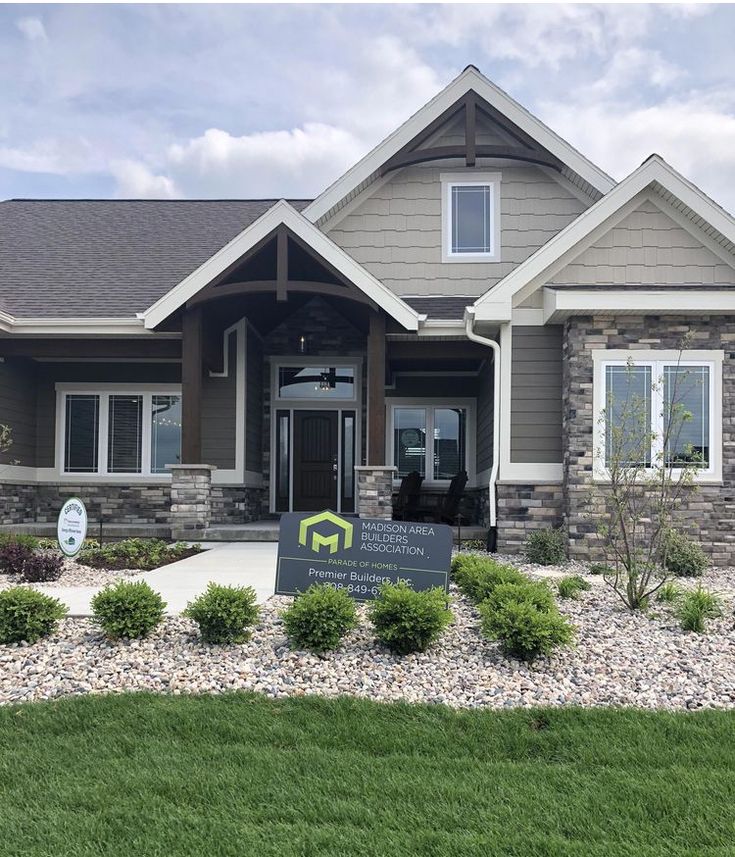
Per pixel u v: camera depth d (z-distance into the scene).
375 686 5.27
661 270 11.84
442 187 14.18
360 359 15.96
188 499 12.47
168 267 15.00
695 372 11.29
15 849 3.28
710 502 11.09
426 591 6.58
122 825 3.49
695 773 4.02
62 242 16.23
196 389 12.41
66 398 14.91
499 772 4.06
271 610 7.09
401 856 3.24
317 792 3.81
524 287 12.05
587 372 11.39
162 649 5.93
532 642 5.65
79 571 9.70
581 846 3.31
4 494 13.51
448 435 16.28
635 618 7.14
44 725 4.62
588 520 11.23
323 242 11.98
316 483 16.03
